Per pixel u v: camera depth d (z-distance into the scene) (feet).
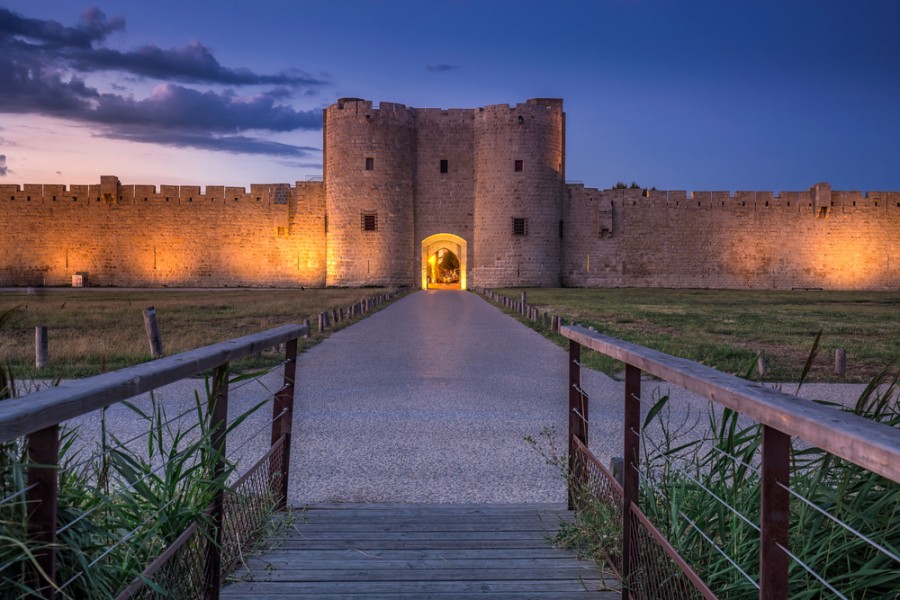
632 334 61.93
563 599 10.87
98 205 191.52
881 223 196.75
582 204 195.31
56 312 84.84
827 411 5.55
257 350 11.89
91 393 6.49
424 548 13.23
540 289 180.34
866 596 7.79
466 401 31.86
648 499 10.26
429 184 189.98
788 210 196.75
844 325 75.31
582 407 15.02
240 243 190.90
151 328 44.68
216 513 10.57
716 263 196.75
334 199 185.06
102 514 9.11
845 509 7.78
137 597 8.30
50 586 6.10
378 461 21.48
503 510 15.66
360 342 58.13
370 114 182.19
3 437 5.19
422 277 190.90
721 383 6.98
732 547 8.95
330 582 11.53
